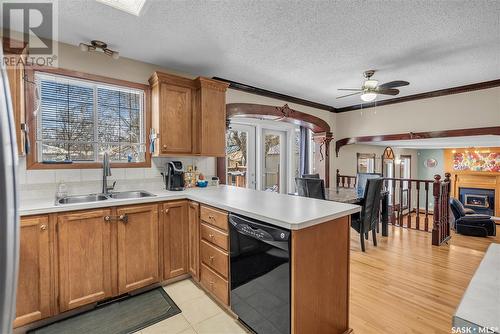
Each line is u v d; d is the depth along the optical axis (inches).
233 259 74.6
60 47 96.0
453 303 85.8
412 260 122.9
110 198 96.1
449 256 127.9
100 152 107.8
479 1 72.6
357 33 91.4
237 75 136.6
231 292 75.8
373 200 137.3
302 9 76.9
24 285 69.9
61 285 75.2
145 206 90.3
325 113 210.5
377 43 99.1
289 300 56.7
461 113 155.4
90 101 104.7
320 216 61.3
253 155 200.8
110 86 108.7
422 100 171.9
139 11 77.4
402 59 114.6
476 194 338.0
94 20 82.0
